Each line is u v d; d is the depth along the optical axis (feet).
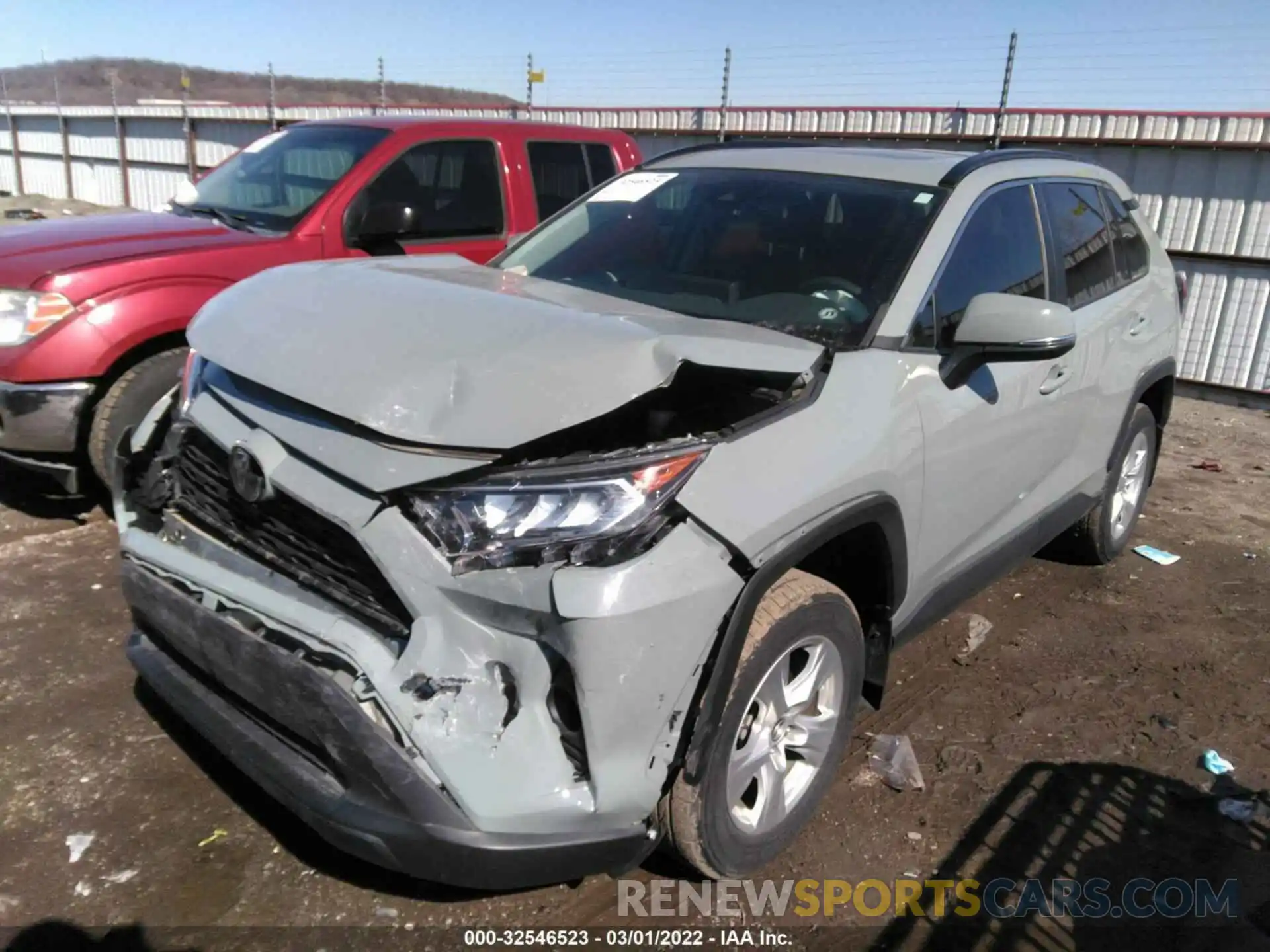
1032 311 9.32
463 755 6.81
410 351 7.66
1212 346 30.14
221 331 8.82
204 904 8.29
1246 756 11.22
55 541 15.11
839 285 10.05
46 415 14.11
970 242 10.77
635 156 23.09
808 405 8.31
